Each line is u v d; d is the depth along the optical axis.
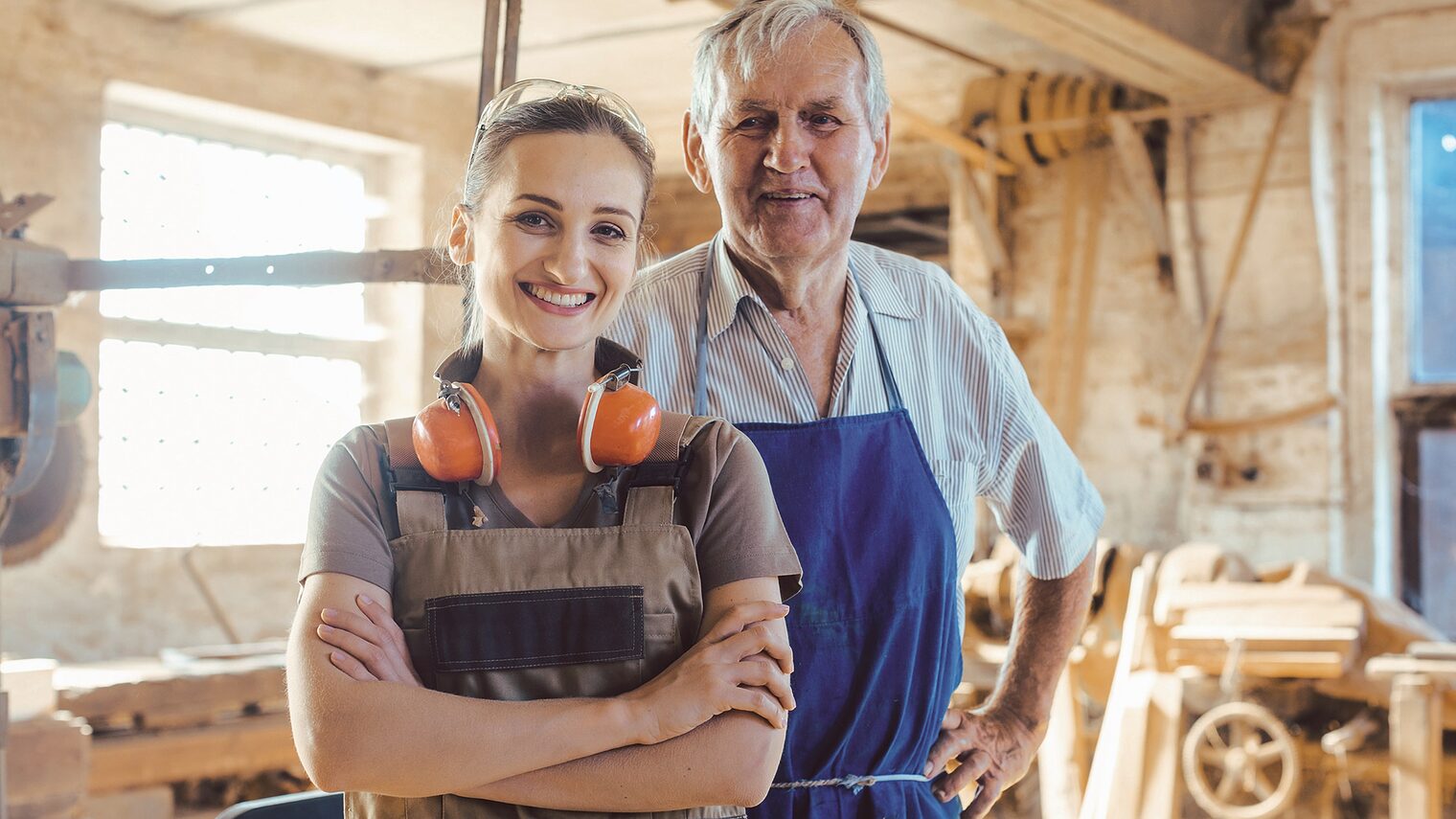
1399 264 5.78
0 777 2.59
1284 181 5.92
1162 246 6.25
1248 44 5.76
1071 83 6.13
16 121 5.79
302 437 7.10
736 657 1.31
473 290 1.52
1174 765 4.15
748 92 1.72
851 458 1.81
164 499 6.47
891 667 1.77
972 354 1.99
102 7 6.05
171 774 4.03
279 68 6.72
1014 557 4.80
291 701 1.28
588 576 1.32
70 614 5.94
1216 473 6.04
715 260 1.90
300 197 7.15
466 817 1.29
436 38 6.61
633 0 5.93
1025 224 6.64
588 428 1.32
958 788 1.97
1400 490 5.80
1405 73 5.66
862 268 1.96
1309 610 4.22
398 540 1.33
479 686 1.30
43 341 2.52
